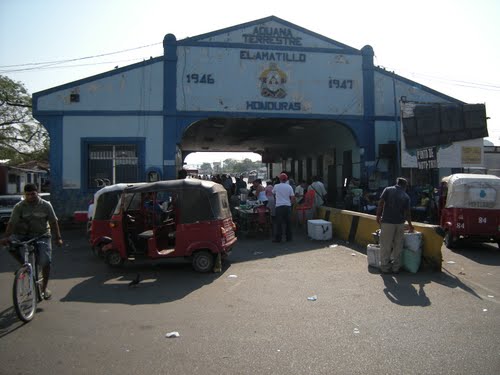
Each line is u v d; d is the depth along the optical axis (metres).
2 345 4.99
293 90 18.09
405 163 17.31
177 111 17.42
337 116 18.34
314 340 5.04
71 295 7.20
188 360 4.52
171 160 17.36
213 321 5.77
